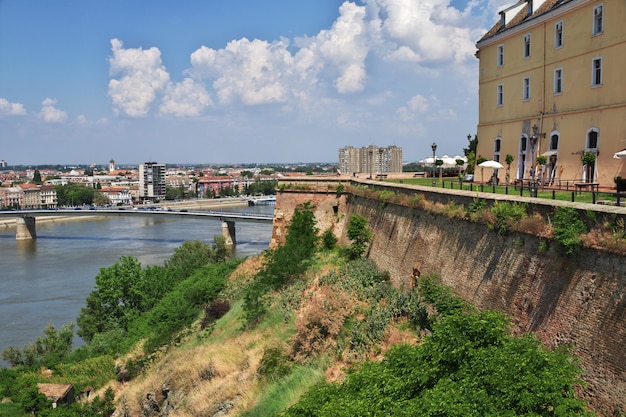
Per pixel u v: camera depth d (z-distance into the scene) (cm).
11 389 5084
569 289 2016
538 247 2230
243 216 14100
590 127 3731
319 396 2184
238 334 4341
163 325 5438
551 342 2039
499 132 4800
